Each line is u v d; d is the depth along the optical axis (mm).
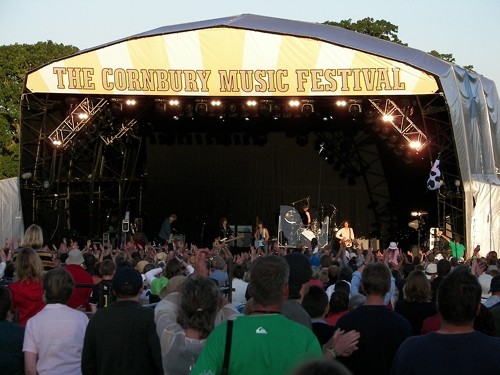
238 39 23578
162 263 12109
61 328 6113
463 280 4434
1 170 42031
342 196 29750
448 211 26328
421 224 27438
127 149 28844
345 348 5152
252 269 4535
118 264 11508
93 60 23953
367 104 25016
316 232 27781
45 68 24188
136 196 30203
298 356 4227
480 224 24125
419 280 7262
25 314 7398
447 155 24750
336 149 29469
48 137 25297
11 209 25906
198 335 5191
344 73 23188
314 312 6238
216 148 30156
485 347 4328
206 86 23797
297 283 5582
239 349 4246
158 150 30109
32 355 6055
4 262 10391
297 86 23469
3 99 42906
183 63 23781
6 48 44000
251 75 23562
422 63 23125
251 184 30312
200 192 30469
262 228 27953
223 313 5621
